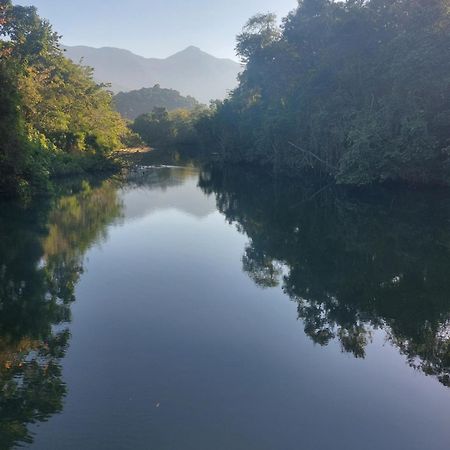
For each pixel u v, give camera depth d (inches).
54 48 2206.0
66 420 266.7
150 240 749.9
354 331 410.9
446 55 1137.4
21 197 1063.0
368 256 690.2
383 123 1262.3
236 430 261.3
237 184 1695.4
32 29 2028.8
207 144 3316.9
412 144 1170.0
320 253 710.5
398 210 1098.1
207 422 267.3
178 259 636.1
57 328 399.5
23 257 623.5
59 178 1576.0
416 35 1234.6
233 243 754.2
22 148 1012.5
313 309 462.9
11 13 1984.5
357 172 1257.4
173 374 322.0
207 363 339.3
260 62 2279.8
